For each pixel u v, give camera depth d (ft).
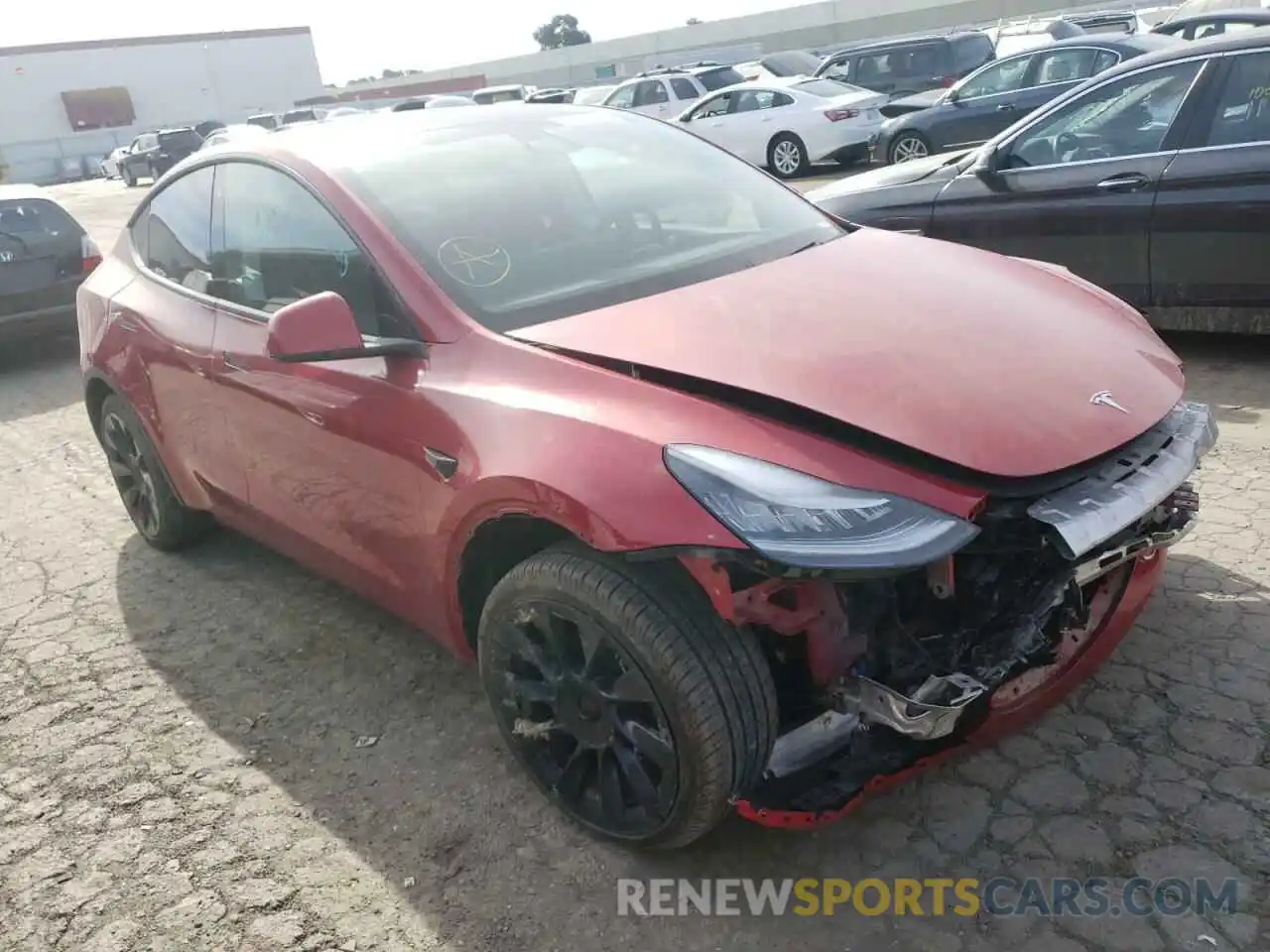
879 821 8.35
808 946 7.34
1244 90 16.19
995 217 18.88
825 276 9.48
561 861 8.33
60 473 18.93
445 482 8.41
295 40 200.95
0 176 145.69
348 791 9.41
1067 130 18.20
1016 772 8.67
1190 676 9.50
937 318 8.63
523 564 7.95
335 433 9.59
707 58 121.80
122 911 8.26
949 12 134.51
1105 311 9.56
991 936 7.23
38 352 30.32
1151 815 8.06
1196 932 7.06
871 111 48.96
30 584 14.35
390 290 9.18
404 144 10.80
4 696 11.55
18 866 8.89
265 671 11.51
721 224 10.94
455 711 10.42
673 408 7.50
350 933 7.82
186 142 101.40
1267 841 7.71
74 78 178.81
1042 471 7.15
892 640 7.32
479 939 7.68
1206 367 17.44
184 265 12.46
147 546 15.25
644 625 7.09
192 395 11.87
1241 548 11.45
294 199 10.39
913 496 6.95
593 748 7.97
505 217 9.97
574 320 8.71
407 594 9.64
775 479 6.91
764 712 7.20
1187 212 16.63
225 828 9.09
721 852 8.22
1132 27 56.85
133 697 11.27
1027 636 7.30
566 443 7.50
